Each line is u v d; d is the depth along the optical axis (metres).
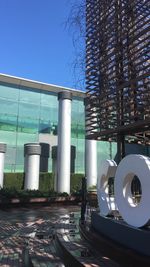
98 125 9.03
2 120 25.52
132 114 7.85
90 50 9.08
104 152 25.56
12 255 7.19
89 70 9.02
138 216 5.90
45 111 27.31
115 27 8.16
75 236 8.38
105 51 8.53
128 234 5.96
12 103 26.09
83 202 9.55
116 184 6.76
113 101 8.39
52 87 27.27
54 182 24.67
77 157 27.09
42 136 26.83
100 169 8.22
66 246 7.08
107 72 8.50
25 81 26.20
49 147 26.88
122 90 7.96
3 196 19.17
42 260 6.54
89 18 9.12
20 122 26.19
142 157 6.07
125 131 8.30
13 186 22.59
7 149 25.38
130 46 7.71
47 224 11.85
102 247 6.56
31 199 19.86
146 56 7.40
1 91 25.78
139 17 7.70
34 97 27.02
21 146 25.97
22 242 8.47
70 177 25.14
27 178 22.77
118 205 6.59
